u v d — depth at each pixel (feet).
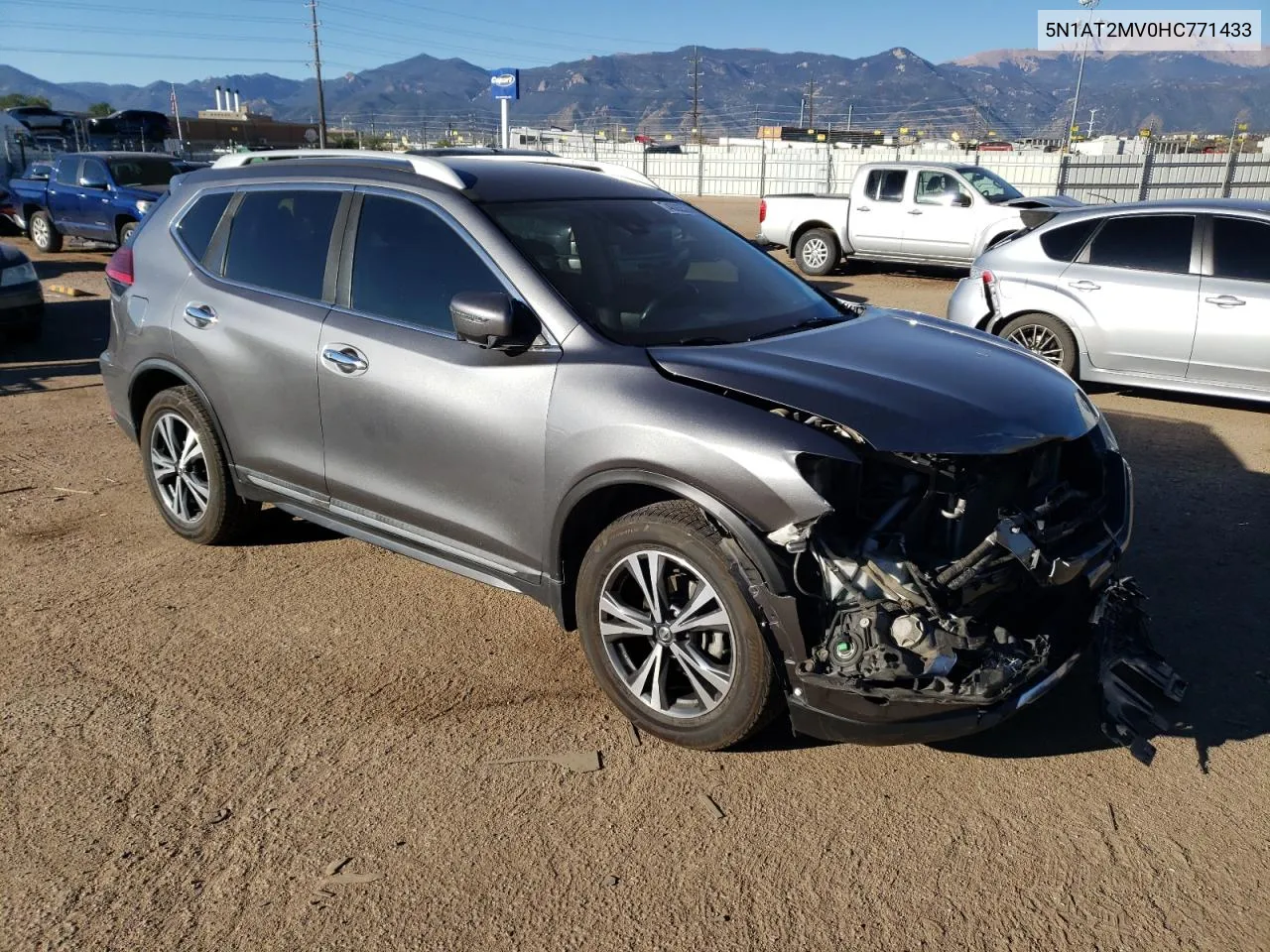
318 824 9.41
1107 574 10.83
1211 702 11.64
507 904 8.43
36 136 100.83
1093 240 25.59
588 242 12.49
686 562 9.93
